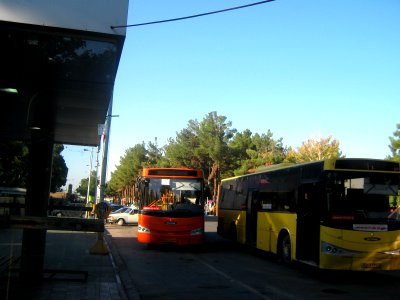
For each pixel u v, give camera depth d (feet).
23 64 24.11
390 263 36.45
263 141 239.09
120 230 100.73
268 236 50.06
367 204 37.27
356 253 36.09
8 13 18.78
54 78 26.37
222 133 228.02
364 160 38.14
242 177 61.82
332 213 36.63
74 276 34.73
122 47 21.53
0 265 35.04
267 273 41.65
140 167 356.79
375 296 31.48
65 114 34.68
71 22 19.53
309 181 40.60
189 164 239.30
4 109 34.76
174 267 44.73
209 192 58.54
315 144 184.24
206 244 72.08
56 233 82.58
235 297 30.66
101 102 31.24
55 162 175.11
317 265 37.55
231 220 64.75
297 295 31.53
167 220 55.72
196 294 31.58
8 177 113.80
